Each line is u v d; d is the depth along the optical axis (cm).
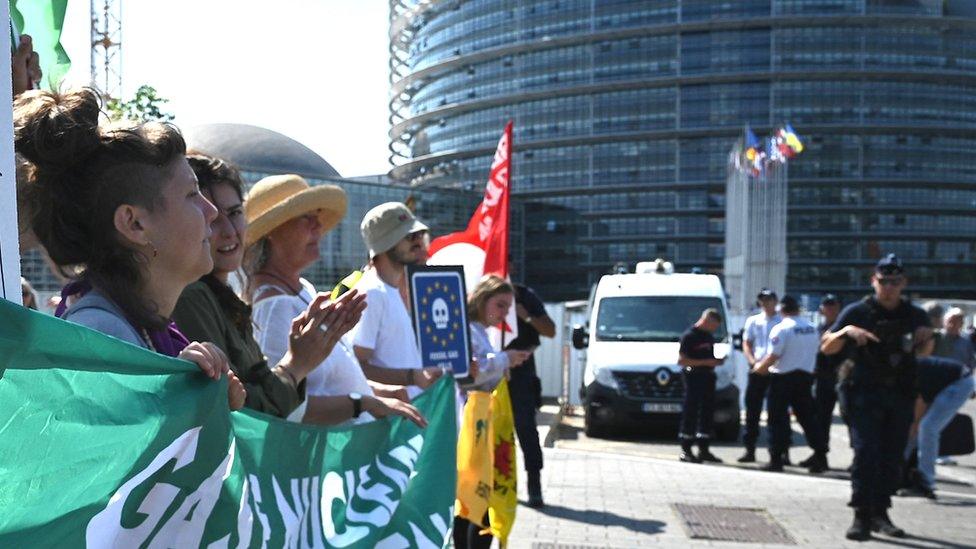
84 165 163
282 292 313
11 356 118
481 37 11125
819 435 1020
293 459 227
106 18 4972
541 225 10550
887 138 10000
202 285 234
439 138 11575
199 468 170
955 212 10125
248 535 192
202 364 167
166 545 163
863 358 677
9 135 131
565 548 616
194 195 175
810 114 9881
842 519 741
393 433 306
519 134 10712
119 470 145
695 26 9938
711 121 9912
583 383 1402
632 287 1470
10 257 130
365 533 264
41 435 126
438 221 9381
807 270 10019
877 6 9794
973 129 10056
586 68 10406
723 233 9825
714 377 1095
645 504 781
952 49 9962
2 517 122
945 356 998
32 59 219
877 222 10038
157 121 173
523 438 756
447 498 323
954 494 891
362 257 8056
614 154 10250
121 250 166
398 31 12756
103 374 139
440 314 441
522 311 741
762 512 761
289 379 243
